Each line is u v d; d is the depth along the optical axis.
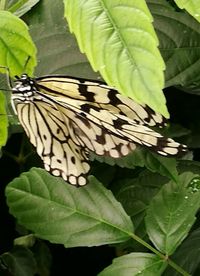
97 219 0.40
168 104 0.50
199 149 0.51
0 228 0.53
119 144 0.38
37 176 0.40
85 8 0.27
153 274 0.39
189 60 0.43
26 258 0.52
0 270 0.53
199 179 0.40
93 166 0.48
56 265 0.57
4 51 0.33
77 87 0.37
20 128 0.45
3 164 0.52
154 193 0.45
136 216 0.45
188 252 0.44
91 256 0.56
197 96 0.49
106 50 0.27
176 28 0.43
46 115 0.39
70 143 0.39
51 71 0.42
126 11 0.27
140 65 0.27
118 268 0.39
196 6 0.27
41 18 0.43
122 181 0.47
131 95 0.26
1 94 0.36
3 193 0.52
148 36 0.27
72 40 0.42
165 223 0.40
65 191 0.40
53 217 0.40
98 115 0.36
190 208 0.40
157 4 0.44
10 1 0.42
